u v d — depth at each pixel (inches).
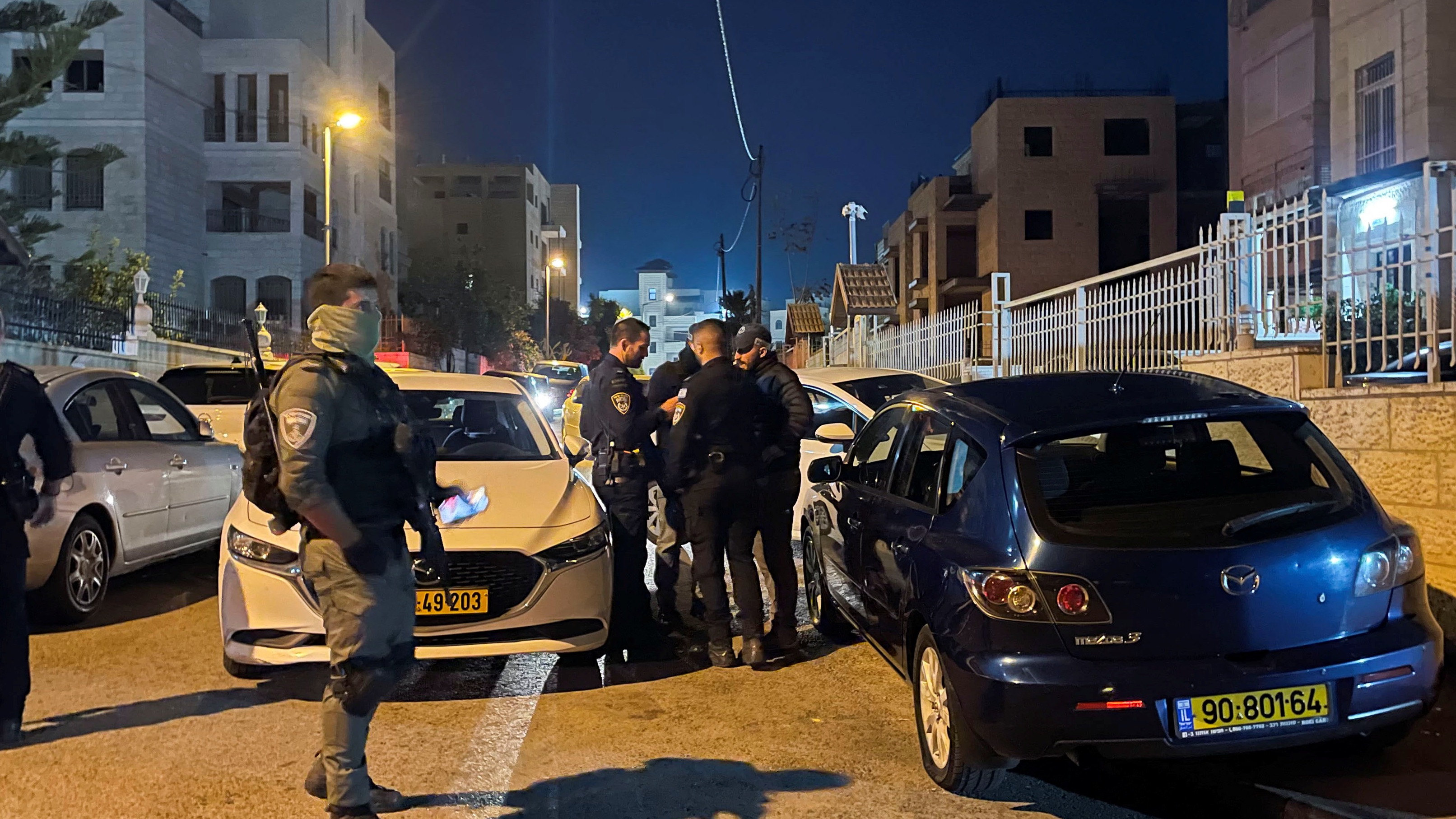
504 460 261.7
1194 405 160.4
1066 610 141.0
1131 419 156.5
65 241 1267.2
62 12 813.2
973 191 1705.2
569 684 220.7
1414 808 149.1
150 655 237.8
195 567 345.7
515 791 162.1
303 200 1472.7
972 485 160.1
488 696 211.9
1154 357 336.5
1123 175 1583.4
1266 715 139.3
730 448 225.8
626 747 181.6
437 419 284.5
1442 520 220.4
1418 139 601.3
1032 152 1599.4
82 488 256.1
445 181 3184.1
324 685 215.0
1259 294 288.0
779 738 186.4
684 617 281.3
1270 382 271.9
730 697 211.3
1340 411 247.4
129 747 178.9
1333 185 373.4
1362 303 255.6
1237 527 144.0
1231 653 140.8
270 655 199.6
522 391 297.7
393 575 138.6
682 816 152.6
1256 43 925.2
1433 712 186.9
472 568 206.8
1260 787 157.5
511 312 2407.7
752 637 229.5
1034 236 1589.6
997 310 469.7
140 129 1284.4
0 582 177.9
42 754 175.3
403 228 2138.3
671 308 5187.0
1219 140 1679.4
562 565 211.3
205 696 207.9
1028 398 172.9
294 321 1443.2
